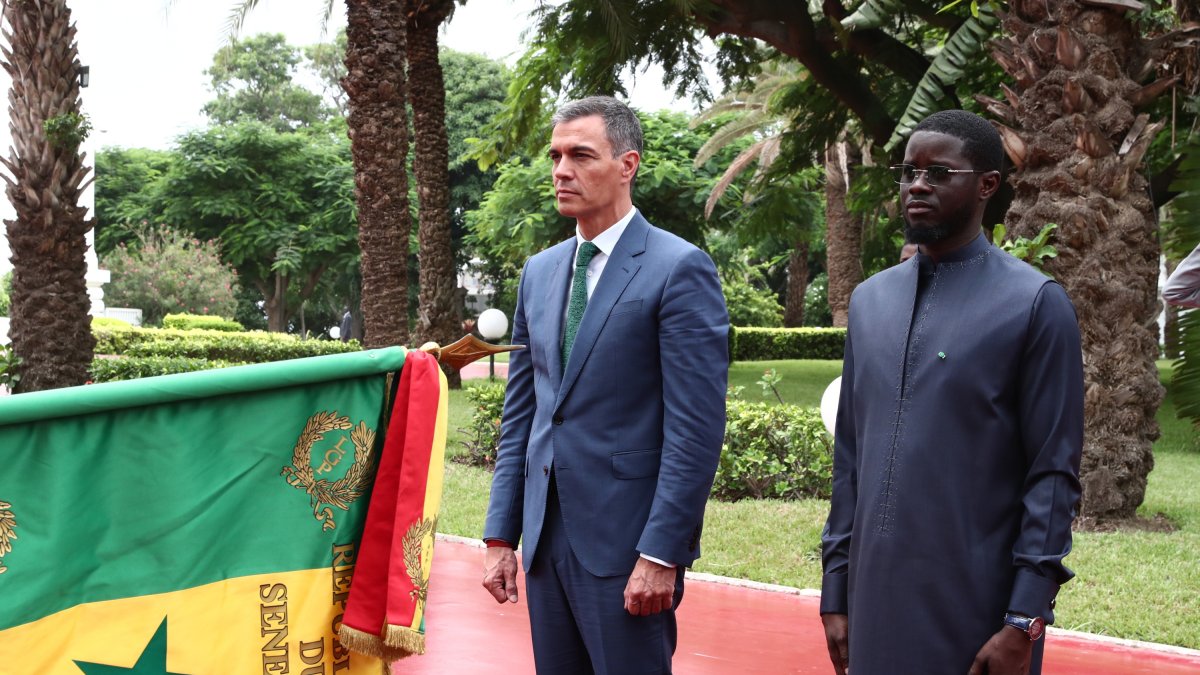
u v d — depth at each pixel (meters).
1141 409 7.45
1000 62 7.71
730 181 20.28
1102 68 7.31
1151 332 7.50
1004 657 2.11
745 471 8.69
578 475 2.74
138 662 2.53
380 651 2.67
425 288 16.22
